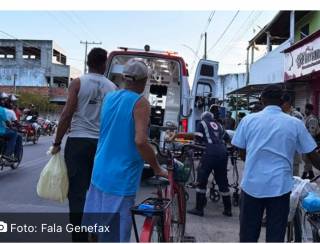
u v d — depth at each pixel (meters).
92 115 2.98
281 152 2.55
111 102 2.33
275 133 2.56
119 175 2.23
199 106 7.14
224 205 4.71
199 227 4.13
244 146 2.67
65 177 2.92
